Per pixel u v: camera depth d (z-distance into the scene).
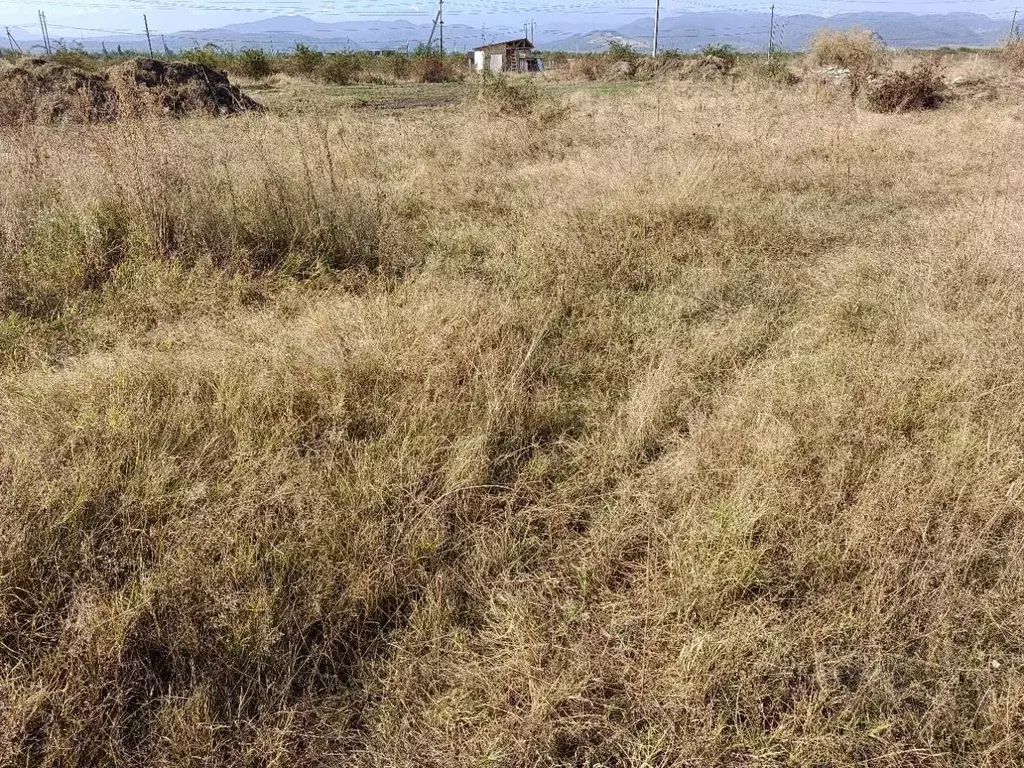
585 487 2.96
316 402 3.23
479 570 2.51
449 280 4.85
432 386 3.34
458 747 1.98
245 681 2.10
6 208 4.89
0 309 4.21
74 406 3.03
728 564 2.41
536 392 3.55
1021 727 1.99
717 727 1.96
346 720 2.04
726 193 7.25
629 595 2.47
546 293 4.69
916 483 2.82
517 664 2.16
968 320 4.13
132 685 2.04
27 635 2.10
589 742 2.00
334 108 14.94
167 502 2.56
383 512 2.66
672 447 3.24
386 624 2.34
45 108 12.81
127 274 4.72
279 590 2.27
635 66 30.02
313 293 4.73
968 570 2.51
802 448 3.06
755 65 22.41
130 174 5.05
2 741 1.81
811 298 4.84
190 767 1.88
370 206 5.88
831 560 2.49
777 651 2.18
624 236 5.79
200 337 3.89
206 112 12.99
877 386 3.44
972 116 12.36
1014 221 5.88
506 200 7.18
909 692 2.11
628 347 4.16
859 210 6.91
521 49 47.62
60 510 2.45
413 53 34.22
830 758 1.92
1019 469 2.90
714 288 4.96
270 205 5.45
